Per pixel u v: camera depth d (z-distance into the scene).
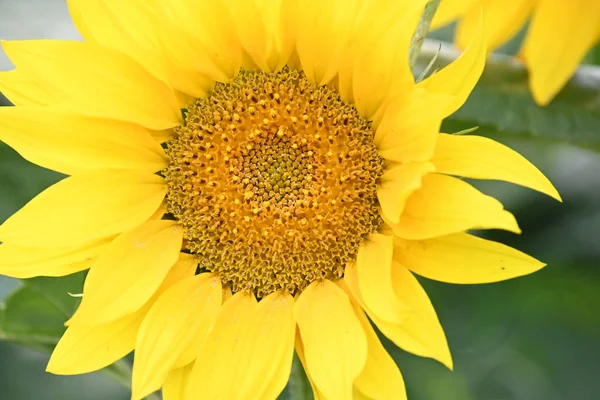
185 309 0.77
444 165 0.74
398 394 0.75
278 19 0.77
